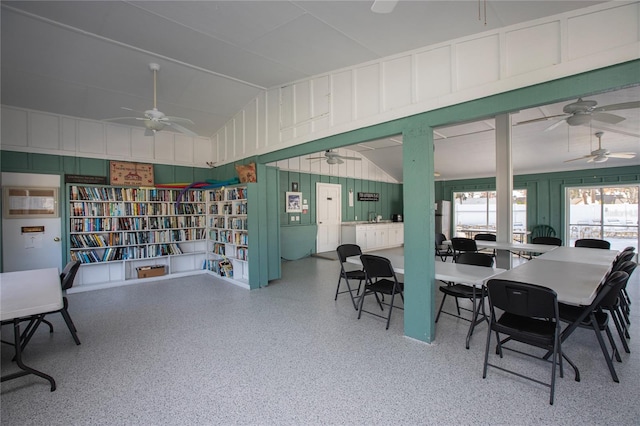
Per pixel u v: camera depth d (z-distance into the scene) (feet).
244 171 16.75
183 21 9.93
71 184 15.83
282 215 24.84
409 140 9.77
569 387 7.06
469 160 26.32
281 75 13.66
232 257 17.48
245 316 11.96
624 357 8.35
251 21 9.68
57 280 9.59
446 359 8.47
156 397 6.91
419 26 8.52
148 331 10.61
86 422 6.11
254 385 7.33
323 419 6.14
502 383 7.29
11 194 14.71
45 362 8.52
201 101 16.51
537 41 7.53
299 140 13.87
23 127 15.01
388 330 10.50
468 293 9.87
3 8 9.49
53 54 11.84
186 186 19.16
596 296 7.13
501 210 14.66
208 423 6.06
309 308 12.87
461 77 8.75
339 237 29.30
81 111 15.93
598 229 25.25
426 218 9.37
